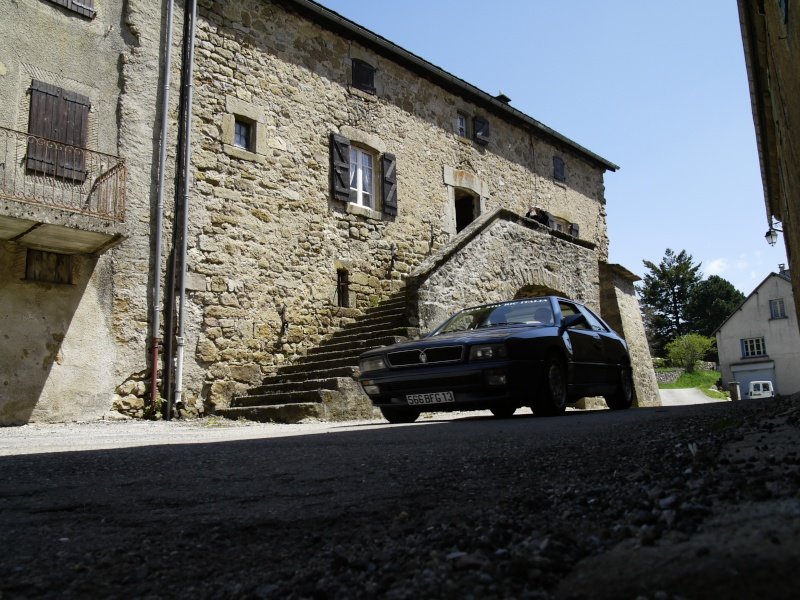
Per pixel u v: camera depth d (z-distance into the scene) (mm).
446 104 16234
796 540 1207
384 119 14438
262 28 12227
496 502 2016
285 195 12070
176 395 9961
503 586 1229
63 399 8945
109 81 9992
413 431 5105
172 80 10711
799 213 7684
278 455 3607
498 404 6664
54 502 2326
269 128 12016
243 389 10836
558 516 1773
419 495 2205
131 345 9672
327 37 13445
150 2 10586
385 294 13703
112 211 9508
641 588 1116
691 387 43344
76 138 9500
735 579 1076
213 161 11055
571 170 20734
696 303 61938
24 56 9180
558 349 7094
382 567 1428
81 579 1434
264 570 1471
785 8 4719
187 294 10383
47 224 8273
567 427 4625
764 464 2150
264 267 11508
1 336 8555
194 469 3104
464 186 16297
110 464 3371
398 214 14391
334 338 11836
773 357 40375
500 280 13141
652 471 2340
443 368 6527
